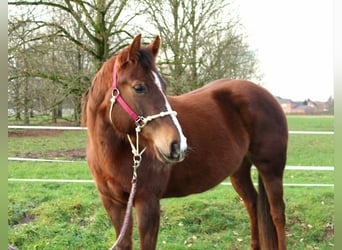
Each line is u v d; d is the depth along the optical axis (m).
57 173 7.98
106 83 2.77
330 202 5.64
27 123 12.64
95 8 10.48
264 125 3.75
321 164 10.17
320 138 16.25
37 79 11.23
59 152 10.43
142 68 2.56
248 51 12.99
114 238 4.44
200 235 4.70
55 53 10.77
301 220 5.04
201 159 3.28
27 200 5.59
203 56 11.55
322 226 4.82
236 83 3.85
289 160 10.90
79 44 10.48
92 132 2.88
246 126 3.71
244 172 4.16
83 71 10.91
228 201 5.57
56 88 10.84
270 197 3.85
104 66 2.86
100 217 4.93
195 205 5.27
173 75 10.98
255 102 3.75
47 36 10.02
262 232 3.87
